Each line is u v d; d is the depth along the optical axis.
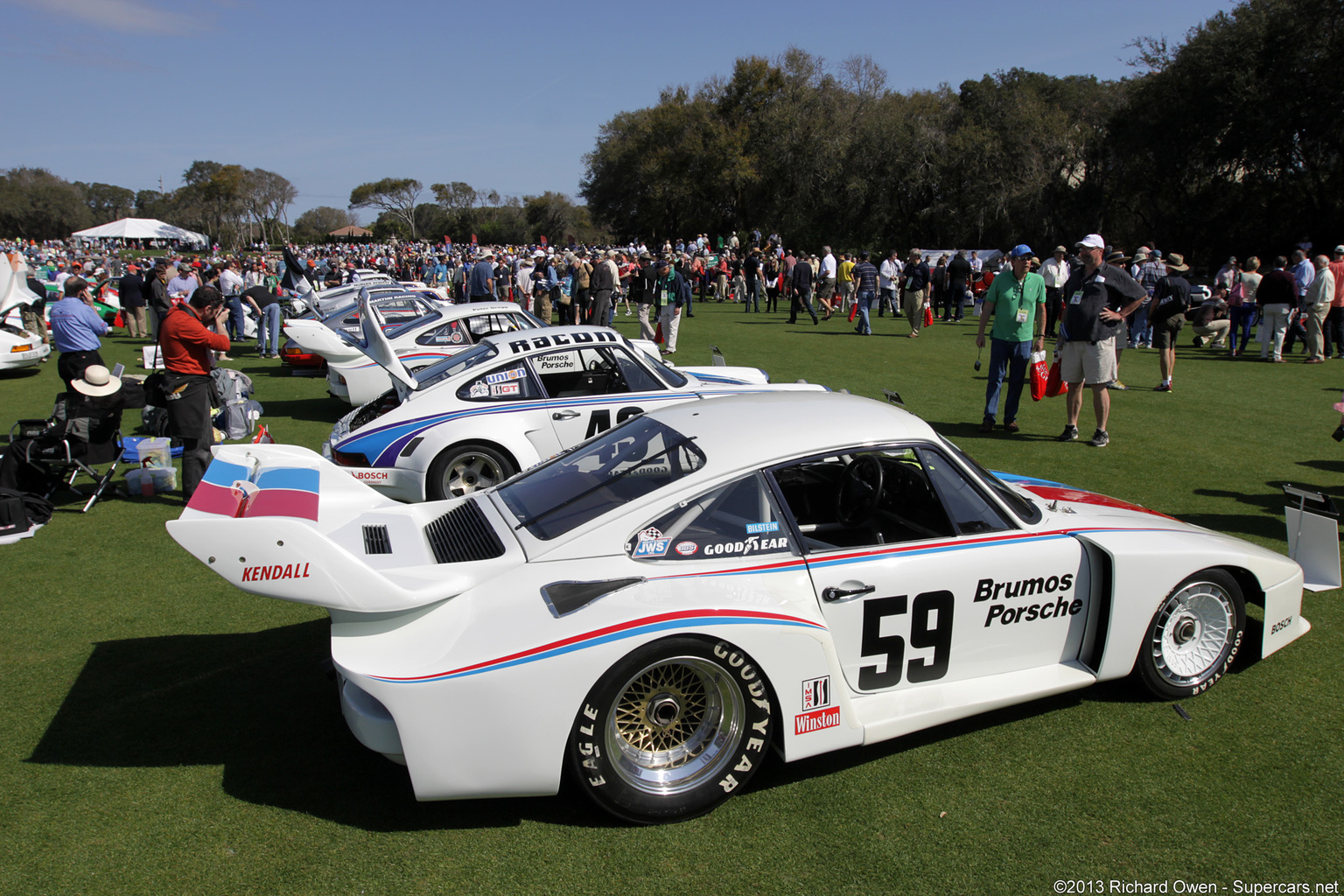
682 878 2.60
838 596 3.05
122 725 3.52
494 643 2.66
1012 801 2.98
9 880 2.59
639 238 68.00
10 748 3.34
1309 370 13.33
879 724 3.10
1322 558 4.59
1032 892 2.54
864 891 2.54
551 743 2.67
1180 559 3.49
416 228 113.94
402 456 6.21
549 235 100.62
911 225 46.47
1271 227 35.38
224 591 5.04
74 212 93.44
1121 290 8.09
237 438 8.26
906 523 3.45
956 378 12.49
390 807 2.97
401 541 3.29
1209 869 2.63
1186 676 3.64
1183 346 16.39
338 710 3.66
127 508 6.77
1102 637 3.49
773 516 3.09
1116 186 39.56
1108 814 2.90
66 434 6.52
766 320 21.91
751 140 49.53
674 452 3.23
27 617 4.63
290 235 117.50
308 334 9.52
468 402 6.35
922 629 3.21
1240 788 3.04
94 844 2.76
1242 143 32.81
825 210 47.41
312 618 4.65
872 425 3.38
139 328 18.50
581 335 6.79
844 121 47.09
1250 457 7.88
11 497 5.96
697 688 2.94
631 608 2.74
